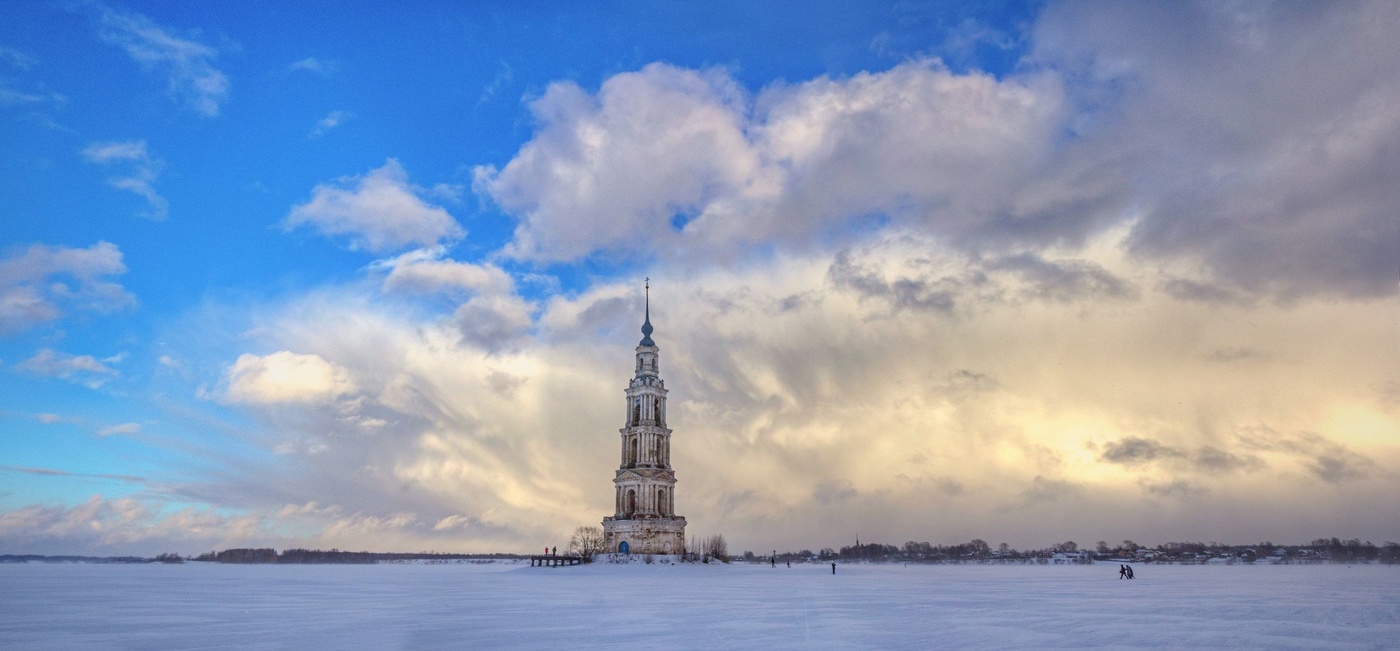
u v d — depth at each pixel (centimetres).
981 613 7231
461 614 7194
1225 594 10100
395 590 11512
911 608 7738
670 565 18625
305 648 5075
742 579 14238
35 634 5888
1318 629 6066
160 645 5259
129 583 14875
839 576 16512
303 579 17012
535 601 8712
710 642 5269
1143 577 16938
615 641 5316
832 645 5144
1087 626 6200
